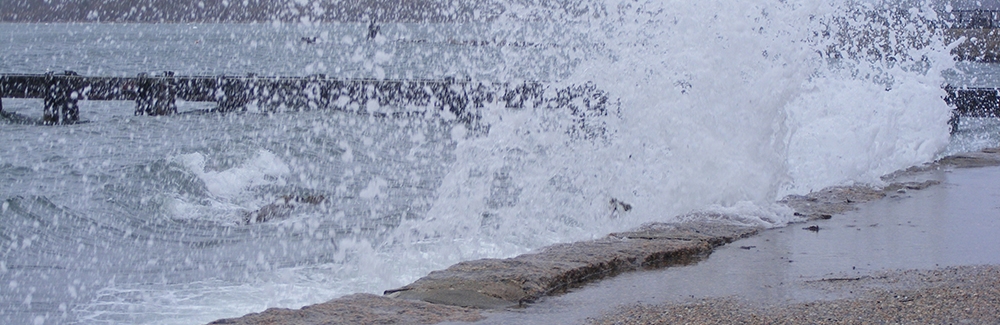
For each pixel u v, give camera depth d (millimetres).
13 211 8688
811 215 5203
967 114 19734
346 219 8180
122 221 8633
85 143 17031
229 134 17297
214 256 6656
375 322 2859
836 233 4668
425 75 20953
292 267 5742
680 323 2863
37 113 22641
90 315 4953
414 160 13008
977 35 39406
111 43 71250
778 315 2934
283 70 35406
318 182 11141
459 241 5516
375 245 6758
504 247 5379
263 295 4922
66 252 7098
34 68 40062
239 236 7594
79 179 11477
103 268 6359
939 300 3090
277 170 11961
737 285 3445
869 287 3346
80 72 37375
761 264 3873
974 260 3877
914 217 5180
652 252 3963
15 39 84125
